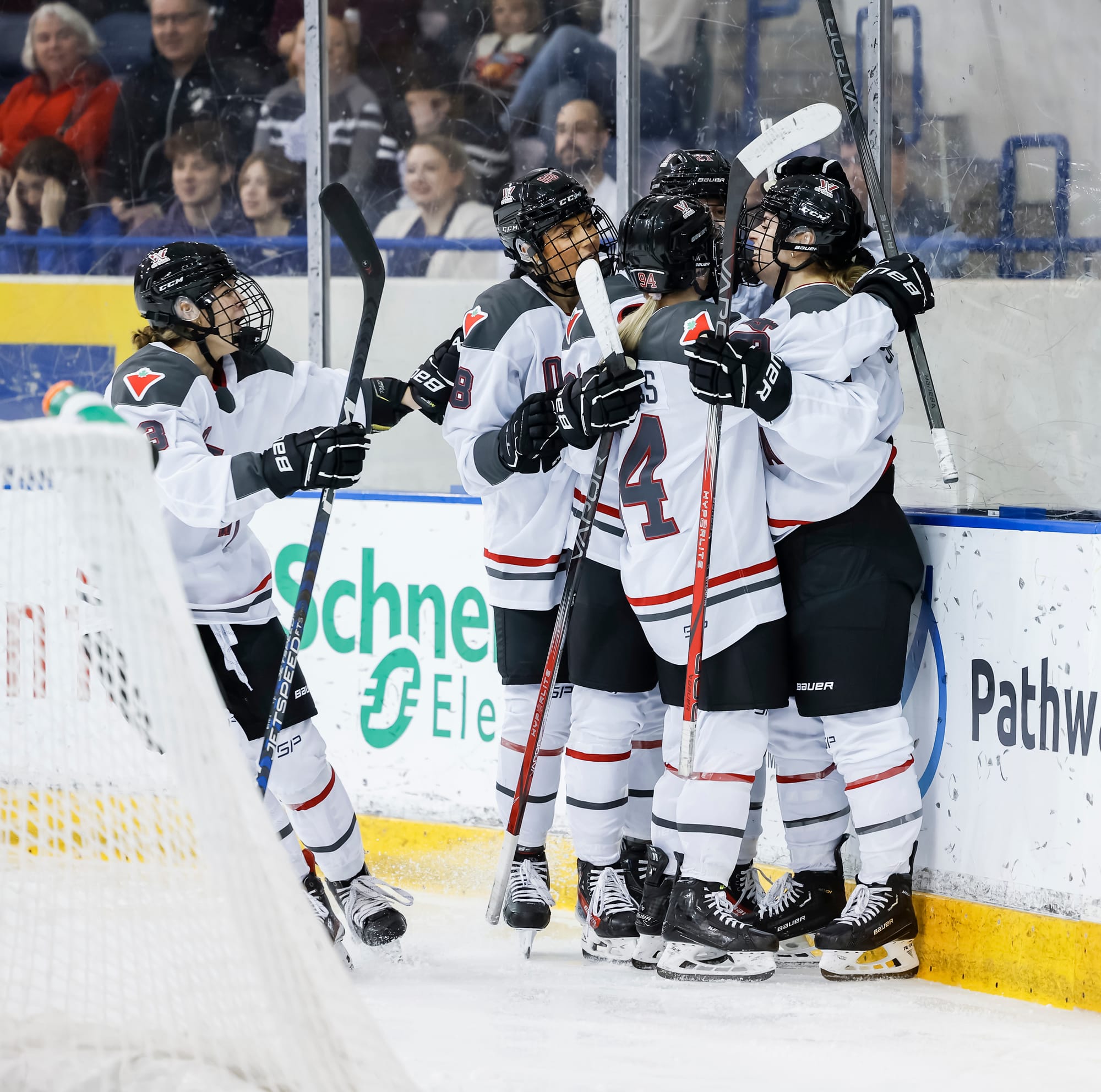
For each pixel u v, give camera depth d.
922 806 10.68
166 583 6.65
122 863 7.52
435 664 13.68
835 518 10.51
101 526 6.74
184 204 18.33
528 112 16.39
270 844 6.61
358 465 9.86
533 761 10.73
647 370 10.34
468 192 16.73
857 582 10.38
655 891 10.95
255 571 11.09
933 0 13.39
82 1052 7.30
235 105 17.78
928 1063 8.45
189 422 10.18
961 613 10.70
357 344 10.35
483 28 16.48
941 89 13.51
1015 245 13.30
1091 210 12.91
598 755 11.22
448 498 13.51
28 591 7.55
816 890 11.06
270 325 11.03
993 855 10.44
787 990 10.23
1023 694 10.28
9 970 7.69
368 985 10.43
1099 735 9.78
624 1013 9.54
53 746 7.57
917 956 10.83
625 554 10.66
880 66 13.55
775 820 11.87
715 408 9.74
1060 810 10.02
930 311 13.78
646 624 10.57
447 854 13.66
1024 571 10.27
